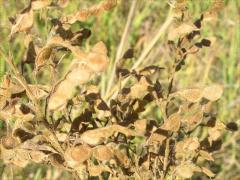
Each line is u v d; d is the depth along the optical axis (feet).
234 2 2.14
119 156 0.99
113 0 0.95
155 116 1.74
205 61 2.00
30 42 1.02
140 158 1.11
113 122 1.07
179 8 1.04
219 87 1.03
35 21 1.62
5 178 1.48
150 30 2.12
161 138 1.02
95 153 0.96
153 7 2.12
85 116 1.07
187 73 1.96
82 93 1.07
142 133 1.03
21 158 1.00
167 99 1.07
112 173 1.07
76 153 0.94
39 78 1.76
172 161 1.11
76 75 0.88
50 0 0.92
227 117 1.85
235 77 2.02
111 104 1.08
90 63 0.86
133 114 1.08
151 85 1.06
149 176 1.11
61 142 1.03
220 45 2.04
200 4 1.96
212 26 2.06
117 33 2.04
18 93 0.99
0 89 0.98
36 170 1.54
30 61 1.02
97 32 1.99
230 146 1.78
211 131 1.12
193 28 1.03
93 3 2.02
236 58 2.04
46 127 0.98
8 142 0.99
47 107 0.95
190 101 1.05
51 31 1.00
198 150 1.10
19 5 1.72
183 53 1.08
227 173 1.70
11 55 0.95
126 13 2.08
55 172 1.49
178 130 1.09
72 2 1.94
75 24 1.90
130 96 1.07
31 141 0.99
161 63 1.90
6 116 0.97
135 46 1.95
